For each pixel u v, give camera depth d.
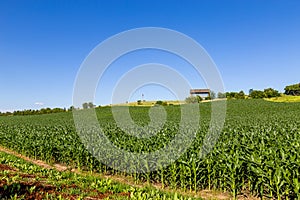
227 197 8.41
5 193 6.76
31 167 10.75
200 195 8.59
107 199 6.74
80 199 6.70
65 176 9.62
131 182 10.45
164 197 6.87
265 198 8.05
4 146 21.34
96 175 11.59
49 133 19.11
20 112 78.62
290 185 7.53
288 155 8.66
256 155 9.25
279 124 22.33
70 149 13.28
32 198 6.60
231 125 22.55
